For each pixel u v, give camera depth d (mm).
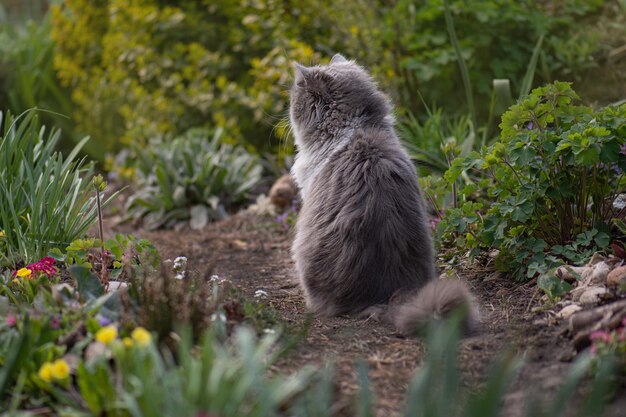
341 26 9070
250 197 9312
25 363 3559
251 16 9398
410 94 8906
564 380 3627
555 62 8766
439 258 5887
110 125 11562
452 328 3443
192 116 10516
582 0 9047
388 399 3617
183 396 3111
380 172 4980
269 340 3465
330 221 5012
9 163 5797
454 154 6352
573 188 5234
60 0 13531
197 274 4891
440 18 8805
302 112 5641
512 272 5387
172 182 9219
